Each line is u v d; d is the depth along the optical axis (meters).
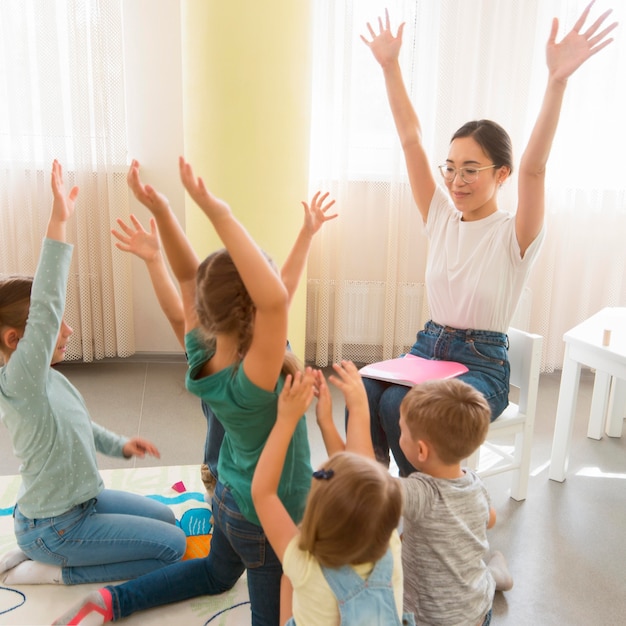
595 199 3.23
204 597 1.66
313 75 3.06
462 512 1.32
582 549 1.96
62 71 2.98
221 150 2.63
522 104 3.11
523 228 1.86
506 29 3.04
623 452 2.63
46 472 1.60
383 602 1.04
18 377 1.50
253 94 2.57
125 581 1.71
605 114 3.12
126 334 3.28
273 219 2.73
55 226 1.49
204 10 2.51
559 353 3.45
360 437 1.28
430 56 3.07
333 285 3.33
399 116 2.06
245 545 1.28
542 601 1.72
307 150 2.81
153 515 1.83
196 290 1.17
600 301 3.44
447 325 2.03
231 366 1.16
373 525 1.01
